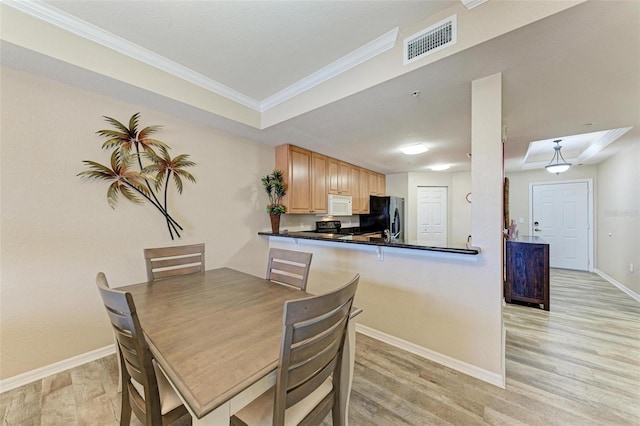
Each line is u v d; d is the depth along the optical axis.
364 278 2.52
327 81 2.27
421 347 2.11
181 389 0.75
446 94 2.09
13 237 1.76
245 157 3.28
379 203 5.40
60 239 1.94
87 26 1.72
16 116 1.76
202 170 2.81
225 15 1.60
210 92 2.47
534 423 1.42
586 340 2.36
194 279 1.92
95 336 2.08
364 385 1.74
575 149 4.68
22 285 1.79
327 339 0.95
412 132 3.08
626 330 2.57
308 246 3.07
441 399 1.61
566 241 5.41
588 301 3.46
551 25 1.31
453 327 1.94
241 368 0.85
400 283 2.25
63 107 1.94
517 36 1.40
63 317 1.95
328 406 1.10
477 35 1.47
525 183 5.82
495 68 1.71
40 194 1.85
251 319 1.22
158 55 2.04
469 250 1.75
